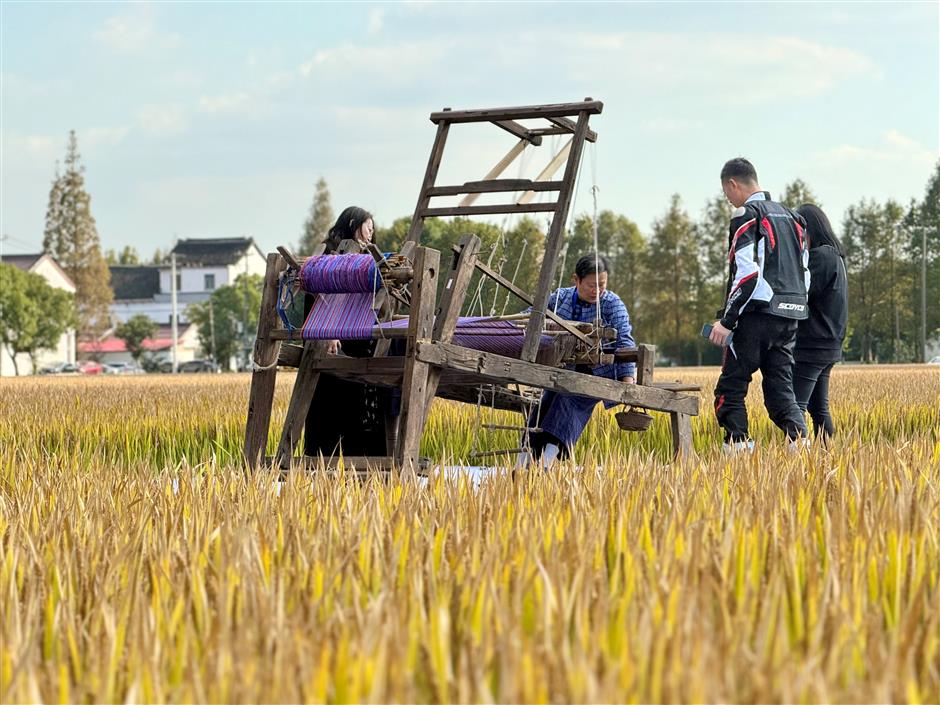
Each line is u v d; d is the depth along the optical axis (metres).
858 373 107.88
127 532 13.96
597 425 39.41
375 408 27.05
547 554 11.48
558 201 23.58
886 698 7.32
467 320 24.27
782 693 7.32
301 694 7.79
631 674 7.63
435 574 10.90
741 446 27.91
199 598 10.29
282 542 13.01
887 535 12.34
